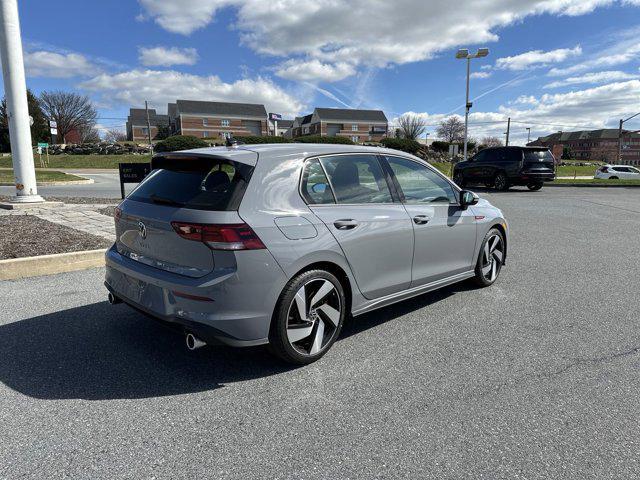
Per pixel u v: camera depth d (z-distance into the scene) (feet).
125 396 9.69
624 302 15.85
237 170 10.12
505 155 64.44
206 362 11.25
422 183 14.34
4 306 14.90
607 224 33.35
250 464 7.60
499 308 15.23
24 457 7.70
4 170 98.68
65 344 12.14
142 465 7.55
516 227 31.91
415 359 11.50
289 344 10.57
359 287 12.02
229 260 9.50
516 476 7.34
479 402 9.53
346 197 11.87
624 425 8.73
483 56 85.15
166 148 130.93
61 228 25.40
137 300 11.00
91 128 246.88
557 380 10.45
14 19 33.50
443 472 7.42
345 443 8.16
